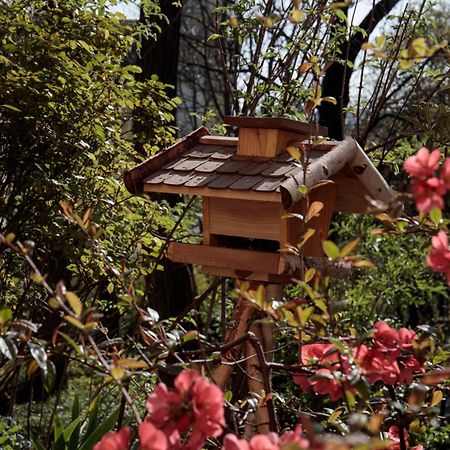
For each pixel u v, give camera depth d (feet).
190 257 8.97
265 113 14.84
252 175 8.61
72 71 12.26
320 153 8.81
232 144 9.36
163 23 21.94
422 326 6.81
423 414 7.06
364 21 21.02
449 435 14.74
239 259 8.63
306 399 13.32
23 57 12.59
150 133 13.57
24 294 12.63
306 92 14.33
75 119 12.46
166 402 5.36
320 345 6.90
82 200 12.48
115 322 14.33
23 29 12.92
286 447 4.59
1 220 12.62
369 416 7.39
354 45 21.18
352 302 15.85
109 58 13.39
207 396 5.38
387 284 17.28
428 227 7.16
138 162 14.37
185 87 44.68
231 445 4.99
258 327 8.38
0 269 12.67
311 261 8.72
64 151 12.39
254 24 14.55
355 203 9.38
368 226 17.92
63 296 6.29
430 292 17.38
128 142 13.24
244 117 8.89
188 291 22.24
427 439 13.79
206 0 36.63
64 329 12.38
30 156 12.33
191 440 5.35
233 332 8.45
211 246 8.97
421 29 14.10
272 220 8.64
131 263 12.33
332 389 6.63
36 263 13.28
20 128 12.30
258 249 9.46
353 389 6.38
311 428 4.94
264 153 8.82
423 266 17.30
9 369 6.18
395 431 7.64
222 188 8.54
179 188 8.86
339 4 7.12
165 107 13.37
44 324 12.69
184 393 5.34
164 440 4.99
